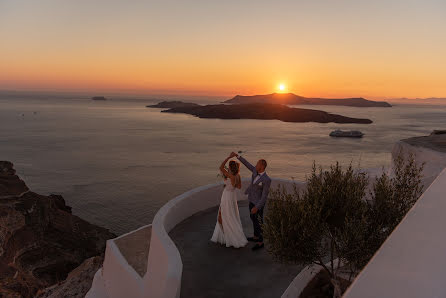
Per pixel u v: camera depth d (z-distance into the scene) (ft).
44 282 96.02
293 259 11.78
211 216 24.11
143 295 17.03
